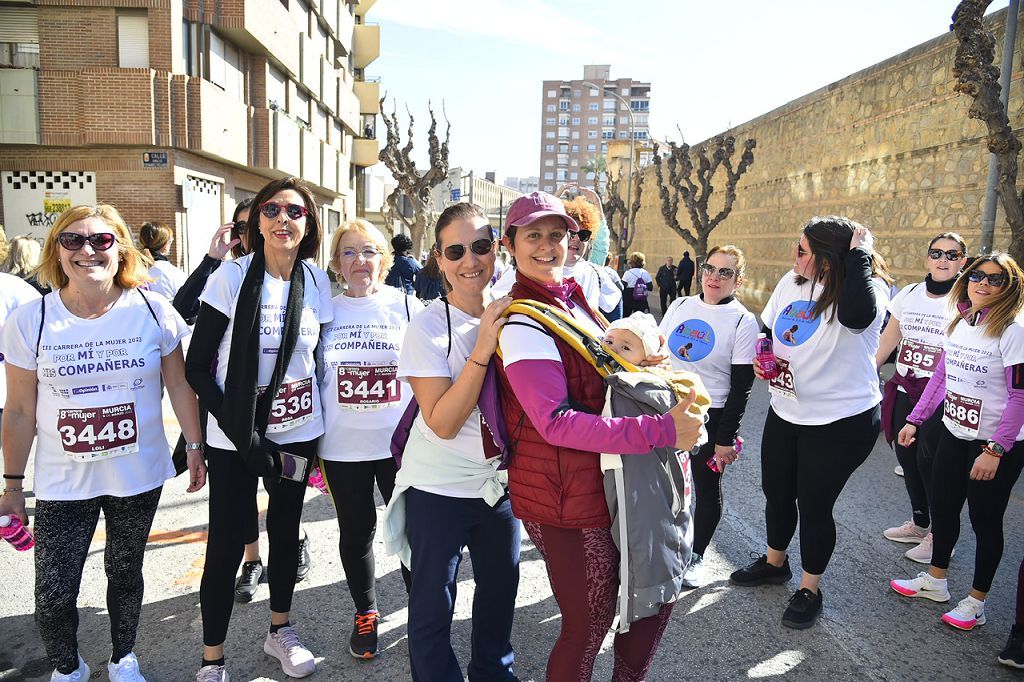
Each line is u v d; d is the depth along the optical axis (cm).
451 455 238
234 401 256
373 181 4456
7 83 1347
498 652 253
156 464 270
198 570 379
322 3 2472
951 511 344
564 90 14725
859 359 322
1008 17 930
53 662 264
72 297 257
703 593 361
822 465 323
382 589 363
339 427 289
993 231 963
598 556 208
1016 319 309
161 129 1390
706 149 2703
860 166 1603
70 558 257
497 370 220
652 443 190
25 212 1416
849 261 310
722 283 355
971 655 308
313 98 2419
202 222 1625
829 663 299
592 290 395
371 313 298
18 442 256
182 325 282
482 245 237
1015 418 307
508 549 248
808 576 334
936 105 1327
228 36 1662
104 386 255
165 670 288
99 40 1380
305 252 289
